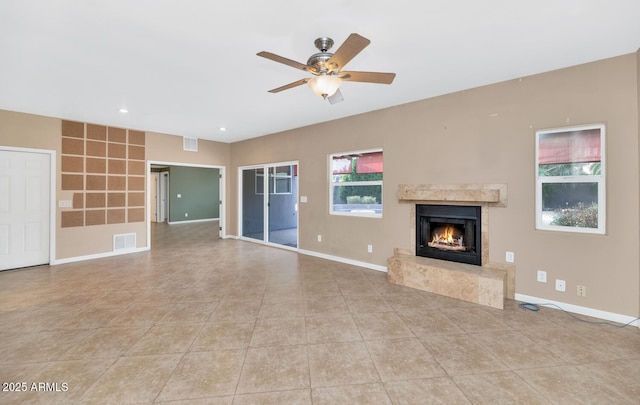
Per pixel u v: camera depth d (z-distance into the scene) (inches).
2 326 101.9
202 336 95.9
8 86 130.6
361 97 147.6
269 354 85.7
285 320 107.6
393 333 97.9
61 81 125.1
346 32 88.5
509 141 125.9
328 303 123.4
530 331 98.7
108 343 91.3
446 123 142.9
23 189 174.6
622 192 103.3
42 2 73.2
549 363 81.1
